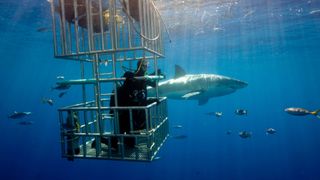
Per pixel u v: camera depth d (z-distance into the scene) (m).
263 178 32.31
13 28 21.50
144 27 4.50
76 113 5.13
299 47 31.38
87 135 4.85
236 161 39.69
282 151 49.38
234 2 15.16
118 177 34.09
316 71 63.38
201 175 33.66
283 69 58.34
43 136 66.25
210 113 14.39
